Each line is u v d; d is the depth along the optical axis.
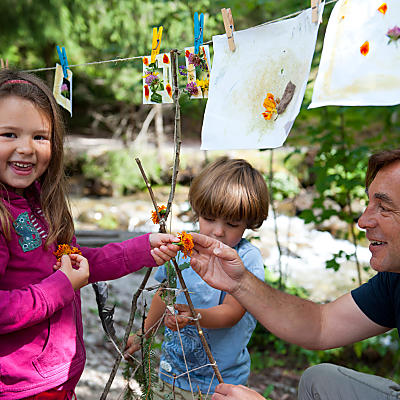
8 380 1.32
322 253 5.49
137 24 6.37
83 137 10.51
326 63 1.30
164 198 8.09
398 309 1.63
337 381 1.72
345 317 1.74
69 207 1.60
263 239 5.86
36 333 1.37
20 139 1.36
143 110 10.08
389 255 1.48
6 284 1.35
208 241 1.60
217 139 1.46
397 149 1.46
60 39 7.79
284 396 2.80
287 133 1.32
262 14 3.79
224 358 1.75
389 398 1.61
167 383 1.81
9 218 1.36
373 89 1.22
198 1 3.91
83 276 1.42
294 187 6.44
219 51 1.51
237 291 1.64
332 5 2.91
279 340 3.37
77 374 1.47
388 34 1.22
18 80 1.42
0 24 7.72
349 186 3.02
